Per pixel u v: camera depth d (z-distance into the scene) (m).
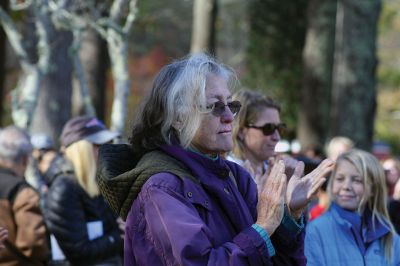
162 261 2.77
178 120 2.96
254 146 4.96
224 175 3.00
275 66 25.00
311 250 4.79
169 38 30.14
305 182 3.18
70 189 5.45
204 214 2.86
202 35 15.23
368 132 14.70
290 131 25.00
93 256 5.44
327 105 19.50
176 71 3.00
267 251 2.80
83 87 8.16
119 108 7.64
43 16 7.95
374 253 4.83
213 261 2.70
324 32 19.25
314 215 5.98
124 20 14.21
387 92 34.44
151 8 19.80
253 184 3.21
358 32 14.43
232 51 31.30
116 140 5.78
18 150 5.34
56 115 13.48
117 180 2.90
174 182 2.83
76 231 5.39
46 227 5.45
